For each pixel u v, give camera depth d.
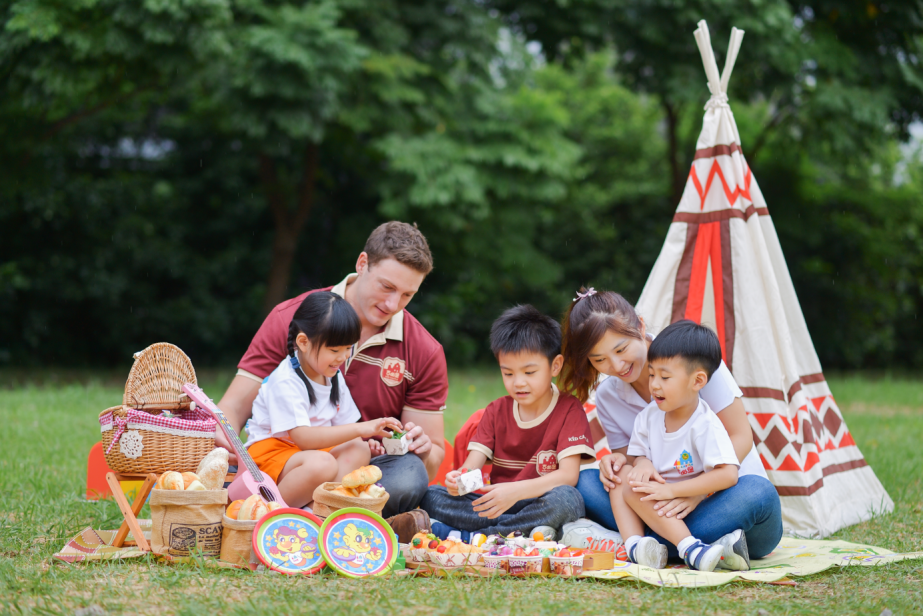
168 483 3.07
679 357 3.26
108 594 2.62
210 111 13.75
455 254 15.37
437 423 4.06
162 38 9.73
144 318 15.73
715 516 3.28
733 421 3.53
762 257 4.54
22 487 4.60
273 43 10.24
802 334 4.73
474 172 12.77
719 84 4.83
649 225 18.62
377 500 3.25
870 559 3.31
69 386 11.27
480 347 18.11
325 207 16.52
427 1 12.35
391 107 12.19
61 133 13.80
